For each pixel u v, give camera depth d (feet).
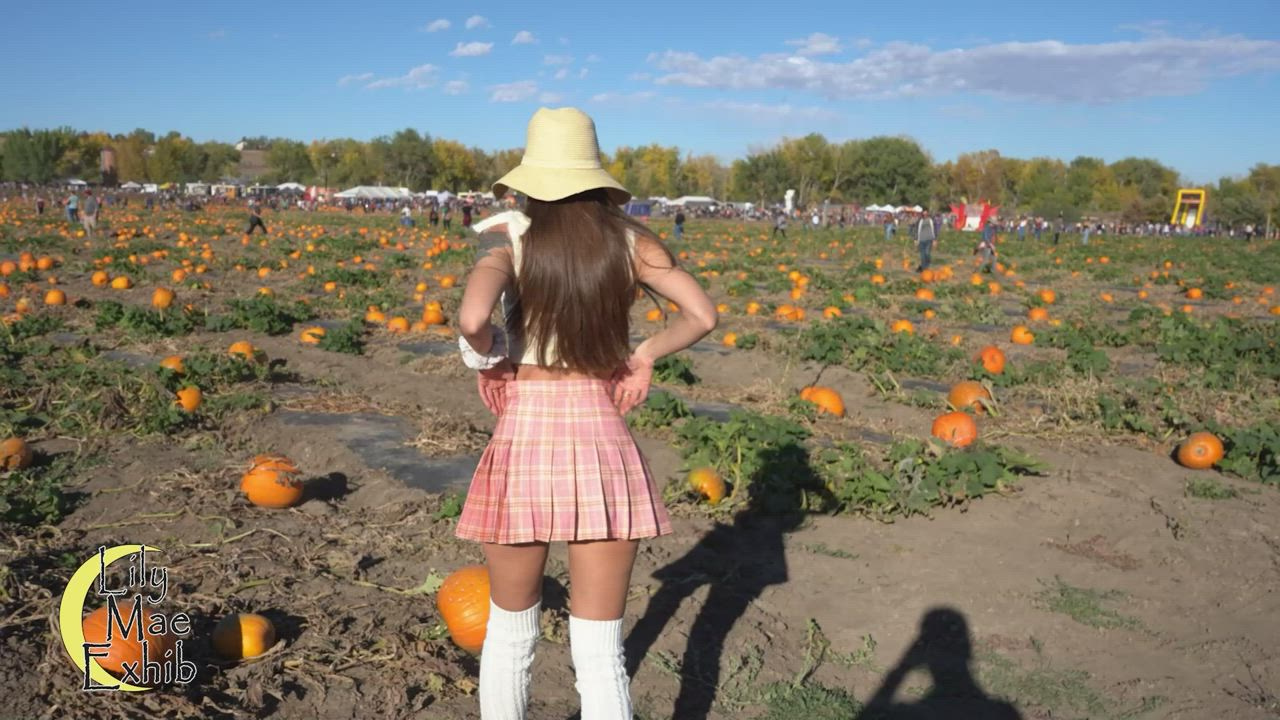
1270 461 26.61
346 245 110.93
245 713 12.90
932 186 434.71
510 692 10.85
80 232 122.62
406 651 14.79
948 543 20.75
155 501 21.29
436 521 20.81
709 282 77.66
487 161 522.88
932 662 15.84
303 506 21.61
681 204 384.88
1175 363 45.32
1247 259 149.69
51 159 455.22
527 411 10.22
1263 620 17.54
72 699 12.61
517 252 10.07
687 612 16.89
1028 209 475.31
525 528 9.95
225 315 48.24
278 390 32.76
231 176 545.44
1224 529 21.94
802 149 442.91
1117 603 18.15
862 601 17.94
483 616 14.70
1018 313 66.39
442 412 31.01
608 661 10.49
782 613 17.34
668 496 22.68
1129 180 543.80
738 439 24.63
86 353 35.83
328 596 16.71
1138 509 22.97
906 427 31.65
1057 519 22.34
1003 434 30.35
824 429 30.71
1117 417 30.94
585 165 10.27
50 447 24.94
